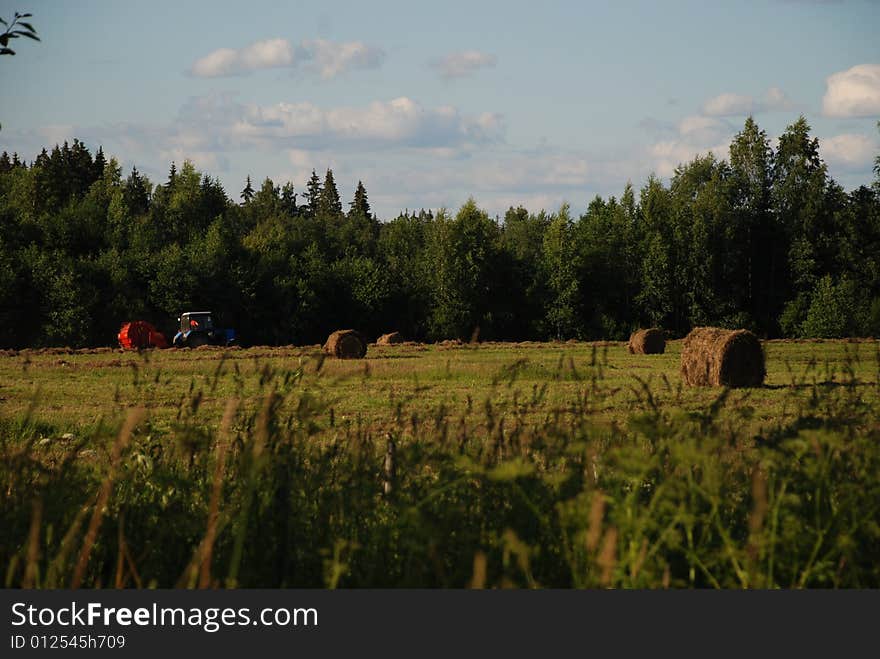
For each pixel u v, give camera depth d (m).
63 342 100.12
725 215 116.00
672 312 117.94
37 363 52.56
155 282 106.94
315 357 8.62
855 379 9.05
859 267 110.81
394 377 39.28
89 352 66.94
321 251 130.12
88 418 25.45
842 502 6.36
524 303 119.88
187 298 106.62
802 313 108.94
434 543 6.28
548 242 120.44
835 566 6.42
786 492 6.55
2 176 151.00
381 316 117.12
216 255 111.25
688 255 116.06
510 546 5.64
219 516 7.01
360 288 115.88
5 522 7.29
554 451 7.26
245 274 110.62
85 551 6.57
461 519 6.86
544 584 6.45
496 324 119.00
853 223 111.75
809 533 6.25
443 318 117.12
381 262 139.25
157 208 146.88
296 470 7.79
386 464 8.22
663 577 5.97
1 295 99.19
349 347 58.50
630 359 57.72
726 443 7.21
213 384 8.69
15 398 33.44
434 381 37.66
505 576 6.07
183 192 143.12
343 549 6.80
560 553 6.51
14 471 7.70
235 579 6.59
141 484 8.20
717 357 38.28
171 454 8.44
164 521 7.42
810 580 6.28
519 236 151.00
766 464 6.57
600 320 117.00
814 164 118.31
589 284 119.75
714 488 6.14
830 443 6.35
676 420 6.97
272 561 6.90
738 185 119.44
